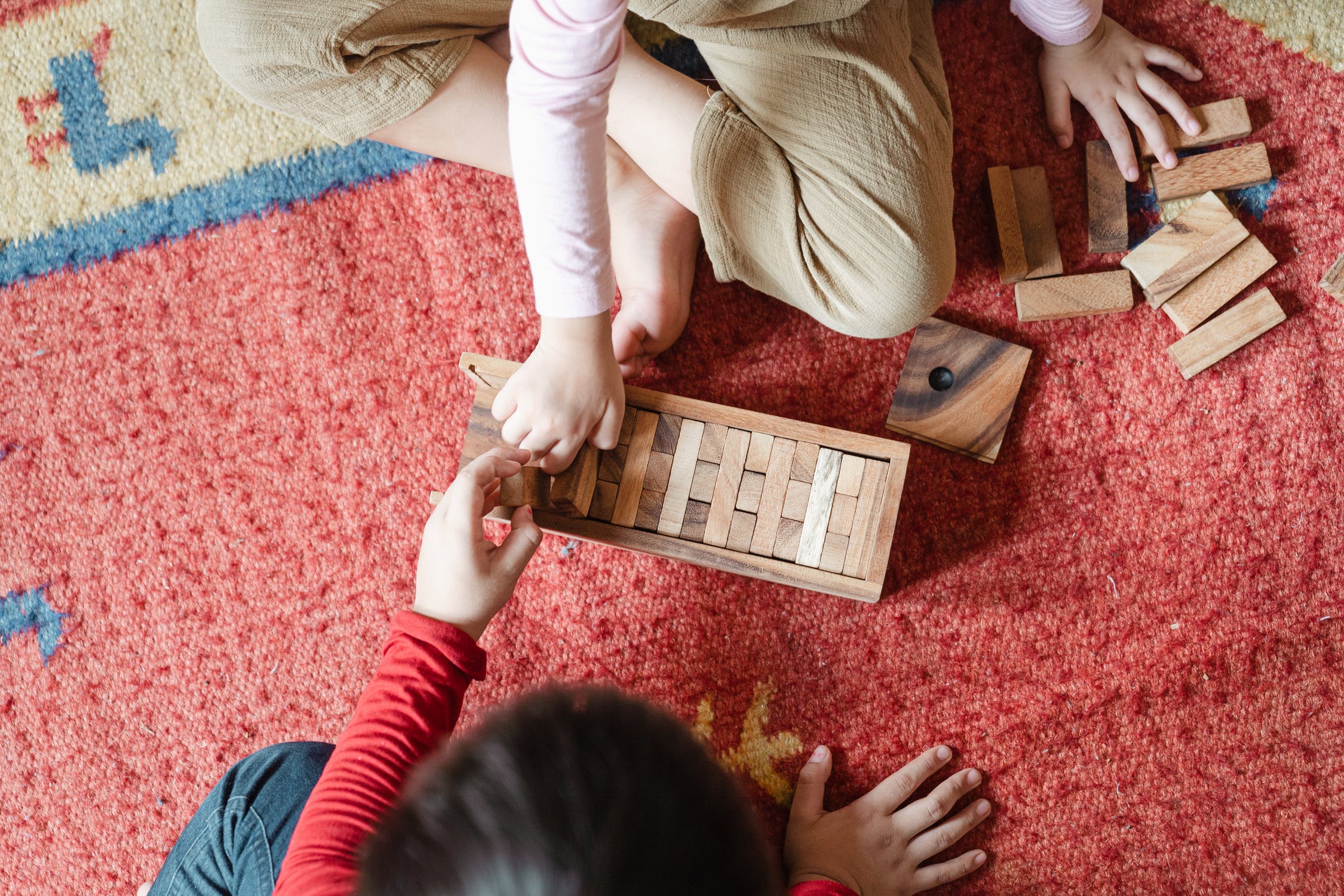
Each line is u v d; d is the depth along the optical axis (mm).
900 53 813
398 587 965
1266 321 917
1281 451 930
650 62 872
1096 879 908
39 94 1020
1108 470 940
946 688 929
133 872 971
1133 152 937
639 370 931
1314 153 946
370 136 885
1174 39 963
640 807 391
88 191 1016
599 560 952
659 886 378
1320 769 904
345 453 981
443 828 399
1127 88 935
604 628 947
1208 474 934
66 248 1014
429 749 681
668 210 899
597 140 634
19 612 998
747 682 938
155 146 1012
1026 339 953
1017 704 924
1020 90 975
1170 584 928
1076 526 937
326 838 626
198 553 986
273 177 1003
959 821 895
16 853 982
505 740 414
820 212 799
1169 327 944
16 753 988
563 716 422
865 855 876
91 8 1018
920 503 942
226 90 1003
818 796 904
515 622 956
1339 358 931
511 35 598
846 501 818
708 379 966
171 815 972
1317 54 948
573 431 767
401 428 978
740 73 805
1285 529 925
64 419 1004
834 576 815
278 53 763
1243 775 909
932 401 932
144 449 996
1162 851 908
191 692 979
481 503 745
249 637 978
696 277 976
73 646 991
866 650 935
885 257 798
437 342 982
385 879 408
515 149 637
